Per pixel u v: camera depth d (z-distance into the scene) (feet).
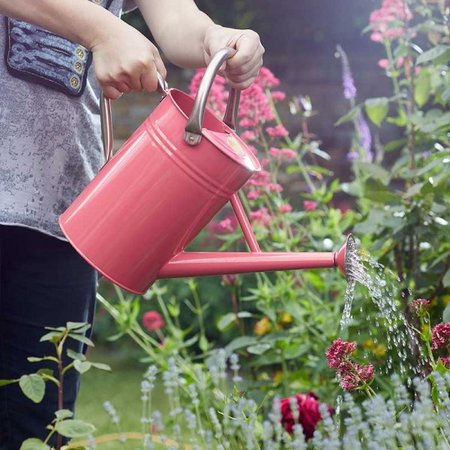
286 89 30.14
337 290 13.01
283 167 24.86
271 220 13.01
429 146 12.14
